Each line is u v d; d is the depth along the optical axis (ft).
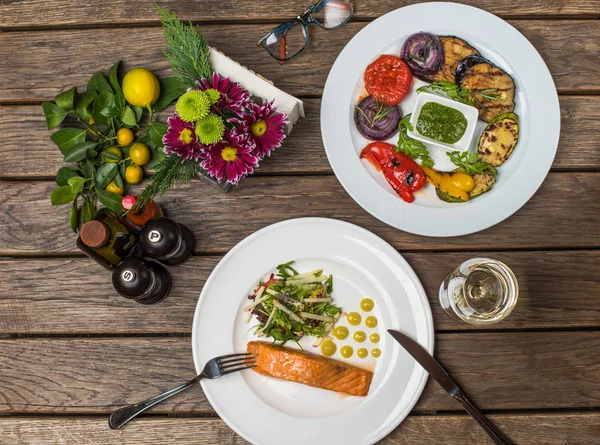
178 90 2.25
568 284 2.19
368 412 2.11
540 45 2.27
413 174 2.17
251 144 1.88
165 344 2.21
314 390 2.15
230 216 2.25
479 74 2.19
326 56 2.29
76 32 2.33
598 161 2.23
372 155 2.20
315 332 2.18
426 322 2.12
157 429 2.18
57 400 2.21
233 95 1.91
